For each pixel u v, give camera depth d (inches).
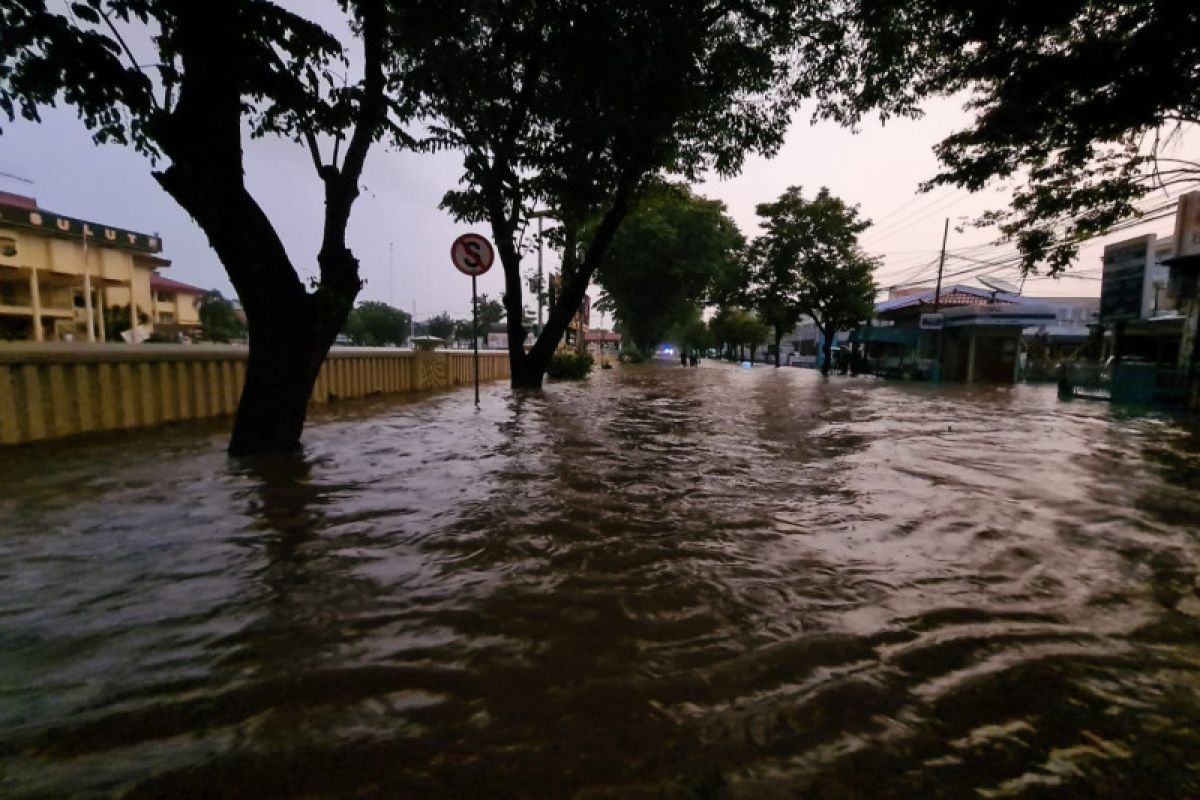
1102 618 89.0
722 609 89.7
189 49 170.6
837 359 1432.1
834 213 1091.9
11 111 148.9
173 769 55.0
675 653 76.8
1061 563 111.6
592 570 104.2
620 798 52.5
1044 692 69.6
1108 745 60.5
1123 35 301.7
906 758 58.2
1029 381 986.7
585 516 136.2
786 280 1146.0
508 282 504.7
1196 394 442.0
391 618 85.4
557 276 756.6
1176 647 80.5
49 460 193.5
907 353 1149.1
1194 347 460.8
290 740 59.2
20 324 1011.9
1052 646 80.4
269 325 202.7
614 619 86.0
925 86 369.4
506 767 55.9
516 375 521.3
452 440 240.7
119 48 153.9
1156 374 489.1
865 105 395.9
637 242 1406.3
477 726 61.8
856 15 346.6
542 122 377.7
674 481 172.9
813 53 389.7
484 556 110.3
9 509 137.9
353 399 423.2
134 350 257.0
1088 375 577.3
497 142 348.8
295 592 93.8
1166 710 66.5
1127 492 168.1
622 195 439.8
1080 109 328.2
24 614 85.6
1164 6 264.1
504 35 291.4
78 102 156.1
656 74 325.7
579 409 370.6
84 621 83.7
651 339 1846.7
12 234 973.2
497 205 402.3
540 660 74.7
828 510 145.3
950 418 365.7
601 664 73.9
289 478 170.6
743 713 64.7
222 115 177.8
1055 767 57.2
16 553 109.8
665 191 497.7
